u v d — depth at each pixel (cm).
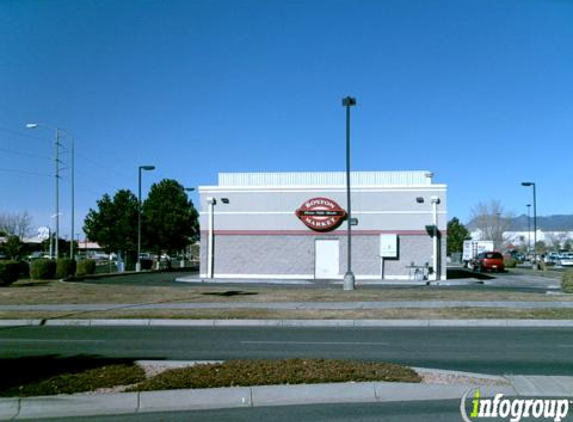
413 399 792
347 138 2595
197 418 705
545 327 1617
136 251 5638
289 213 3462
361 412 727
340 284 3086
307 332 1505
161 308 1961
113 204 5634
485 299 2152
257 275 3462
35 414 729
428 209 3362
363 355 1127
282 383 805
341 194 3425
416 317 1714
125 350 1196
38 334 1485
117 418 709
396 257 3359
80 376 846
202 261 3509
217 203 3519
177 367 924
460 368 998
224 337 1405
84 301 2188
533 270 5344
